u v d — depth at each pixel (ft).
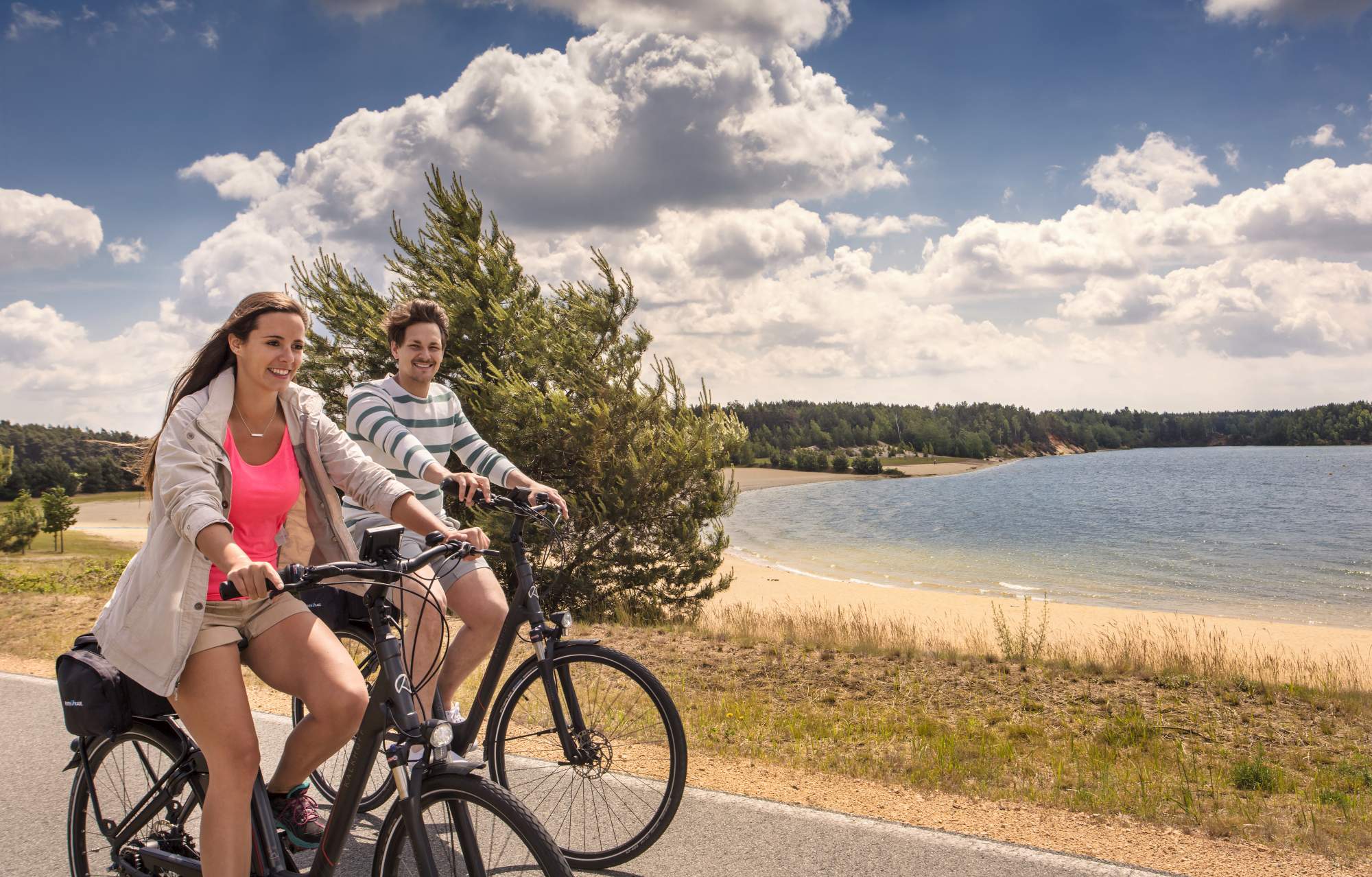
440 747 7.08
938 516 218.59
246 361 8.28
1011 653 28.73
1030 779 14.57
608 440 41.63
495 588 11.23
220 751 7.70
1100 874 10.44
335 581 9.15
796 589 90.58
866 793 13.23
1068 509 231.50
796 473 551.18
